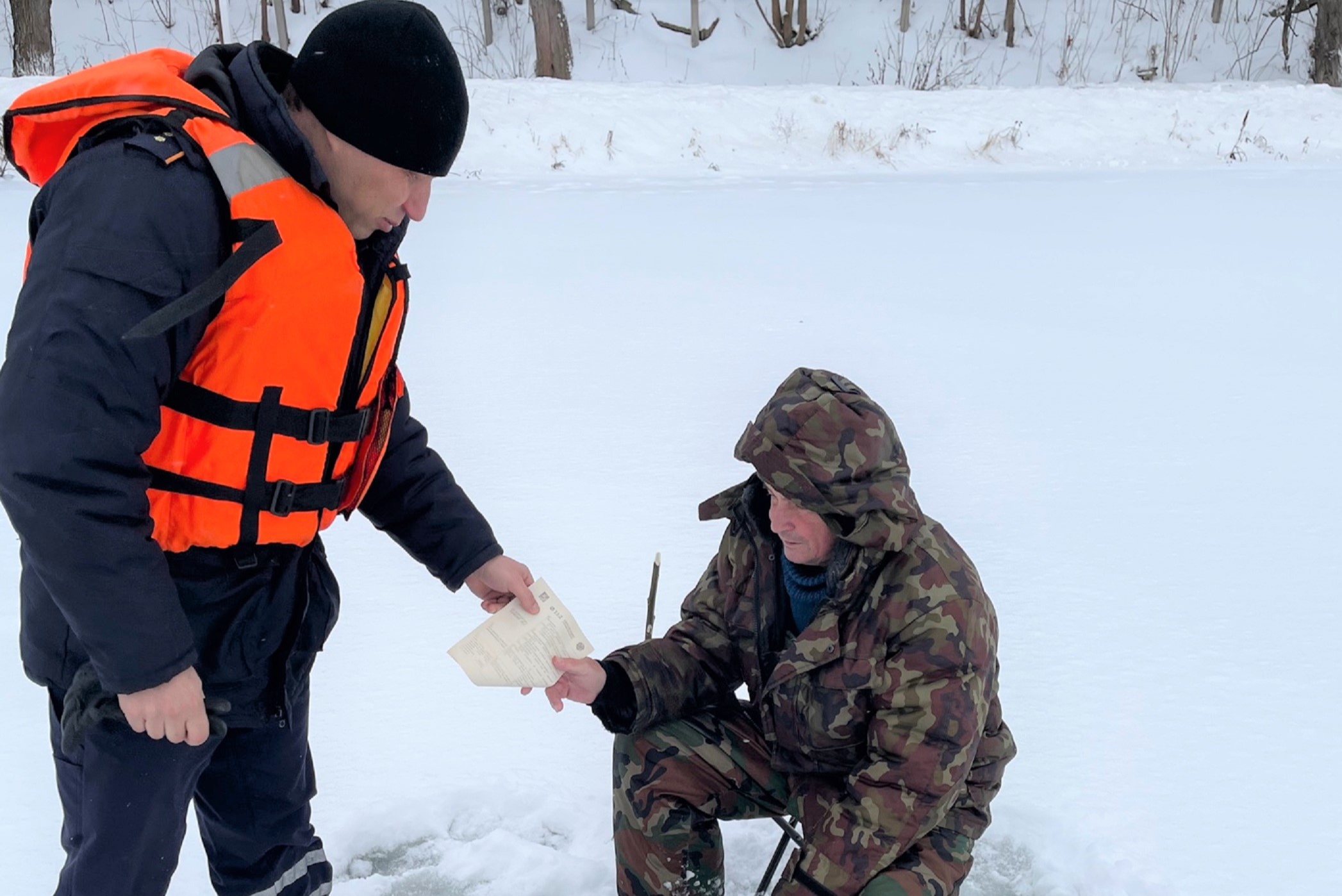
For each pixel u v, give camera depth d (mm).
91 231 1522
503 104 15875
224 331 1650
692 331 6387
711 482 4348
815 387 1923
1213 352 6070
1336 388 5484
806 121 16594
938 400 5301
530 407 5156
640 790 2178
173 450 1700
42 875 2373
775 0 23188
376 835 2535
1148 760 2730
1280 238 9156
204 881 2387
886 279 7719
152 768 1776
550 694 2145
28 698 2984
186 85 1674
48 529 1495
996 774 2129
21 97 1675
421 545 2188
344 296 1704
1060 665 3135
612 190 12398
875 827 1933
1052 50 23484
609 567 3670
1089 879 2369
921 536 1982
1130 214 10477
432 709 2979
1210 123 17328
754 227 9750
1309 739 2803
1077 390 5449
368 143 1702
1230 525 4008
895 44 23453
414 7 1743
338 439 1818
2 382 1509
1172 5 23109
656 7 24406
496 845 2492
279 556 1837
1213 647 3221
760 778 2201
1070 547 3840
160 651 1575
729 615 2199
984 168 15555
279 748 2033
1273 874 2357
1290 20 22734
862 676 1950
